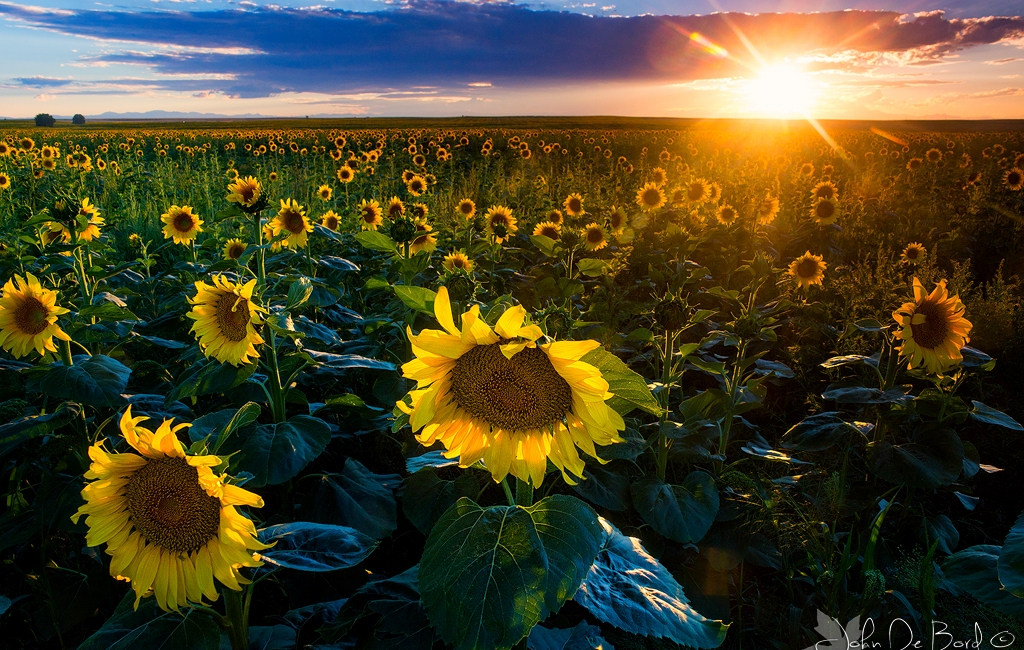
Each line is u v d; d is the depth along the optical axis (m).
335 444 3.83
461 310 3.66
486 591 1.45
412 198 12.92
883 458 3.05
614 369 1.56
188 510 1.61
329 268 5.20
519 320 1.44
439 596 1.49
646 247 7.32
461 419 1.61
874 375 4.12
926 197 13.05
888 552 3.05
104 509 1.64
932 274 6.14
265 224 5.51
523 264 7.28
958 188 14.18
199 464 1.52
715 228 8.44
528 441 1.59
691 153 27.72
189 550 1.64
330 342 3.41
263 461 2.60
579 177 15.12
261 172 15.75
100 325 3.45
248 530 1.61
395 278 5.33
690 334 5.06
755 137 41.19
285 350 3.28
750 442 3.28
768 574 3.23
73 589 2.80
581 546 1.51
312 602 2.78
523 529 1.54
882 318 5.17
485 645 1.40
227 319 2.66
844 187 15.09
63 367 2.84
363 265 6.21
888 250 8.57
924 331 3.02
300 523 2.09
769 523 2.86
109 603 2.91
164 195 10.88
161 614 1.83
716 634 1.70
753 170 17.73
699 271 5.90
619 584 1.81
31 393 3.40
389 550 3.25
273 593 2.97
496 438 1.60
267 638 2.31
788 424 4.62
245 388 3.10
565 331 2.43
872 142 35.41
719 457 3.17
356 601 2.10
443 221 9.08
